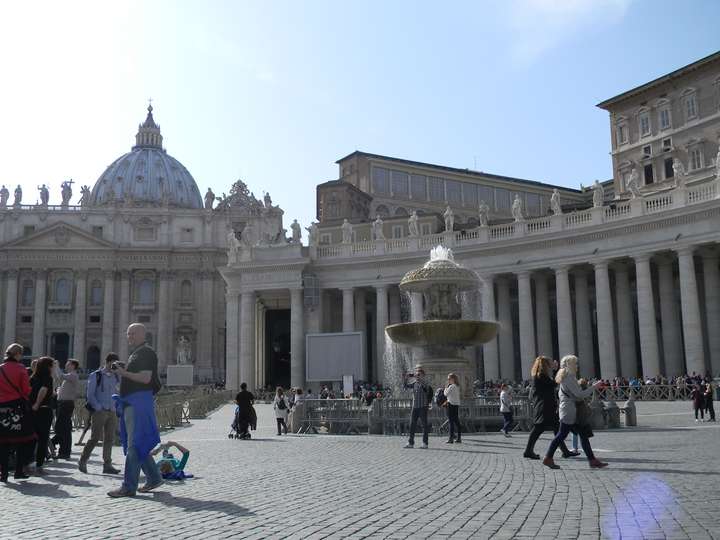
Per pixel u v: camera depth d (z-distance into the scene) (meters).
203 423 33.31
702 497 9.67
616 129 73.69
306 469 13.98
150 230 119.06
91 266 114.75
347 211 86.94
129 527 8.41
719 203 39.59
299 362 53.06
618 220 43.97
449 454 16.33
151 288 118.56
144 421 10.92
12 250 113.50
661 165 68.44
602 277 44.81
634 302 54.91
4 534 8.12
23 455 13.23
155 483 11.09
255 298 57.00
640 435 20.00
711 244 41.06
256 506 9.73
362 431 24.03
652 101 69.69
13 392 13.10
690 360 40.72
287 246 55.31
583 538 7.49
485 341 26.17
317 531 8.04
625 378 43.78
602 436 20.16
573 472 12.57
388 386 47.59
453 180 101.44
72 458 17.20
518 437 20.66
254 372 55.69
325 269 54.62
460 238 51.22
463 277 26.80
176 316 117.31
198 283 118.69
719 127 63.03
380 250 53.31
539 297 50.62
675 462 13.48
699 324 40.81
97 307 115.69
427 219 70.38
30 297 115.00
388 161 96.94
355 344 37.34
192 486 11.73
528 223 48.66
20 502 10.43
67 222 116.25
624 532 7.74
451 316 27.22
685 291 41.16
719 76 63.22
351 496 10.51
